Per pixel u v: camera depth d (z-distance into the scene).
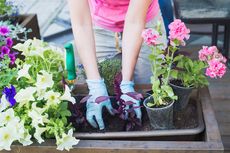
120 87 1.08
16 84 1.08
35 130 0.96
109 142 0.93
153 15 1.36
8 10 2.16
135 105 1.07
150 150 0.90
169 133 0.98
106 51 1.46
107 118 1.10
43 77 0.98
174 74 1.04
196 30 3.17
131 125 1.05
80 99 1.16
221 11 2.02
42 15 3.79
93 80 1.12
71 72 1.11
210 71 0.99
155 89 1.01
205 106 1.07
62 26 3.48
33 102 0.99
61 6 4.06
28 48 1.13
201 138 1.00
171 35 0.98
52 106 0.97
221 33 3.09
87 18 1.20
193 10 2.06
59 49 1.17
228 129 1.86
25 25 2.10
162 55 1.08
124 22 1.26
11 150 0.96
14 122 0.94
